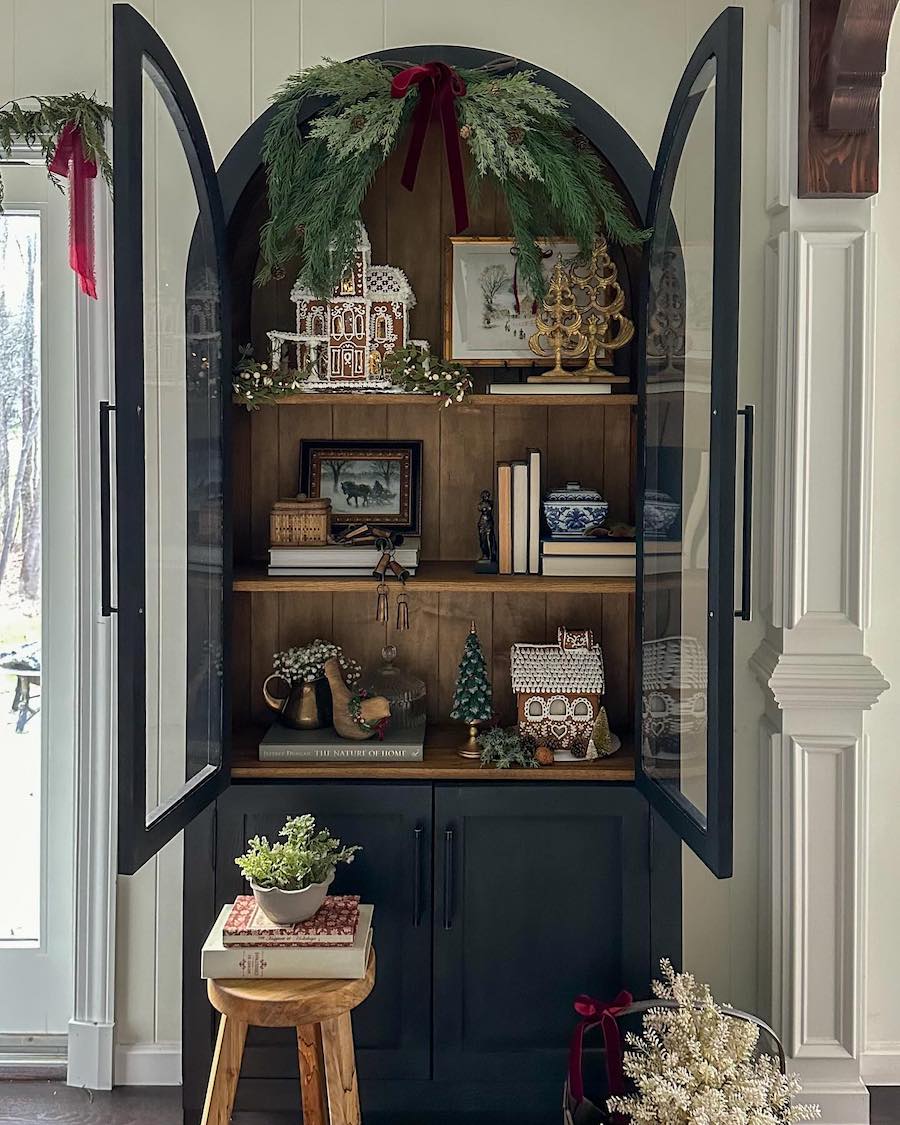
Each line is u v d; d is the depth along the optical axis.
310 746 2.49
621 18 2.58
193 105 2.20
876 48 2.24
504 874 2.43
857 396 2.43
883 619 2.68
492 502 2.65
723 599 1.95
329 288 2.39
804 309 2.43
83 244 2.44
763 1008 2.63
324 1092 2.39
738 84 1.88
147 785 2.00
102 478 2.29
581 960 2.44
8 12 2.58
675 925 2.43
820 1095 2.50
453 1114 2.46
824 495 2.46
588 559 2.52
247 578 2.48
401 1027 2.44
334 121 2.28
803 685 2.46
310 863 2.21
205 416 2.30
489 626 2.75
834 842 2.50
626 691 2.74
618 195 2.54
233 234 2.47
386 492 2.71
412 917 2.43
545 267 2.51
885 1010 2.71
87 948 2.67
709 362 1.99
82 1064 2.67
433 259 2.69
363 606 2.75
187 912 2.44
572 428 2.73
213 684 2.36
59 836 2.79
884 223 2.63
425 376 2.43
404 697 2.62
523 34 2.58
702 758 2.03
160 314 2.03
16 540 2.78
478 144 2.29
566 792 2.42
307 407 2.74
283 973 2.14
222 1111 2.14
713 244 1.95
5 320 2.75
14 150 2.57
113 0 2.58
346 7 2.58
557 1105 2.44
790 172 2.43
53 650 2.77
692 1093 1.96
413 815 2.42
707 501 2.01
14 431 2.77
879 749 2.68
